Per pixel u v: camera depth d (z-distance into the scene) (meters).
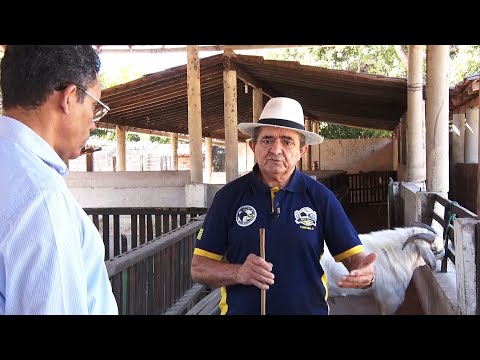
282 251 2.08
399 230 4.86
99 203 9.05
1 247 1.05
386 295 4.68
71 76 1.23
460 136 13.57
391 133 25.11
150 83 11.30
